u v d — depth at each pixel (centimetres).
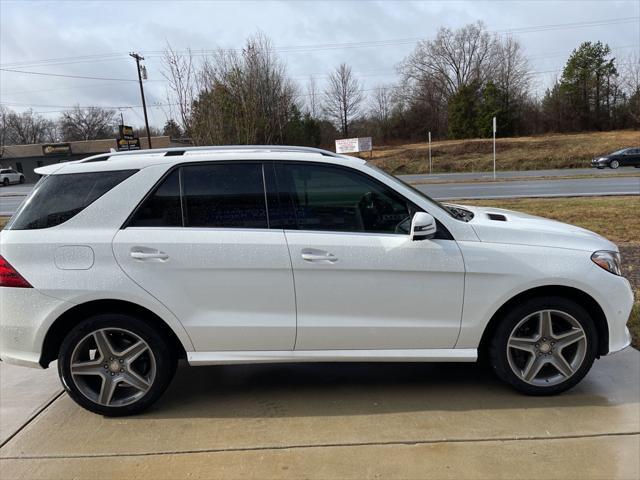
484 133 5766
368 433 308
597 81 5828
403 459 280
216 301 327
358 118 7219
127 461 287
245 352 335
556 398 344
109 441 308
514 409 331
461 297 331
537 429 306
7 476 276
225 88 1523
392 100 7200
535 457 278
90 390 336
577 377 341
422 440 298
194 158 335
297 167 337
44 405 358
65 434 318
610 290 335
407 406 340
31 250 321
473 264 328
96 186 331
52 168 339
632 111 5675
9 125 8819
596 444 289
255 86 1588
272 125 1673
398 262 326
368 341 335
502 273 328
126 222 327
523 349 341
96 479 271
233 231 329
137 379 334
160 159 335
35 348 324
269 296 327
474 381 376
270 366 415
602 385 361
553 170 3447
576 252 335
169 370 337
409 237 330
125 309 334
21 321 321
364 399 353
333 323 329
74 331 327
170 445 302
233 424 324
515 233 338
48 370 422
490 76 6412
